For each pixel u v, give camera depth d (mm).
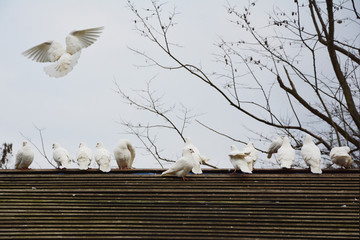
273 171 16109
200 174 15789
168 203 14633
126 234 13555
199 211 14297
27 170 16109
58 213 14383
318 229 13750
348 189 15008
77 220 14109
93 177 15594
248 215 14164
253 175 15531
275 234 13562
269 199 14711
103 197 14898
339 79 24625
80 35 14883
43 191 15117
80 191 15094
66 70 14609
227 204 14578
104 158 16203
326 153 24688
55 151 16859
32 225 13914
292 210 14328
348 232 13641
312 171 15711
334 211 14289
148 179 15516
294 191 14930
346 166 16516
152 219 14062
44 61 15070
